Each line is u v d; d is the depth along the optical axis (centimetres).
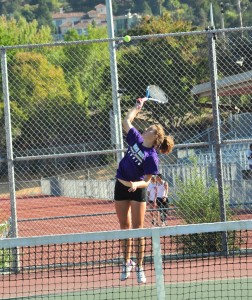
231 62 4281
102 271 2717
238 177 4762
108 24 4703
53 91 4331
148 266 2742
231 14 17562
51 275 2702
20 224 4612
